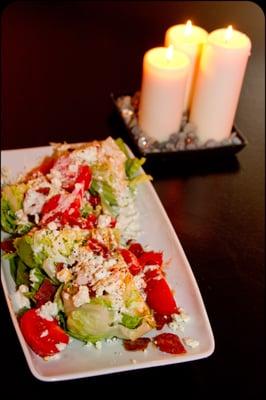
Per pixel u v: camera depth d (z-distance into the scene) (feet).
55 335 2.25
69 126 3.27
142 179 2.84
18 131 3.21
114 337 2.29
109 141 2.84
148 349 2.28
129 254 2.45
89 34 3.88
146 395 2.26
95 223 2.55
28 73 3.55
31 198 2.58
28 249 2.42
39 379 2.16
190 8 4.22
